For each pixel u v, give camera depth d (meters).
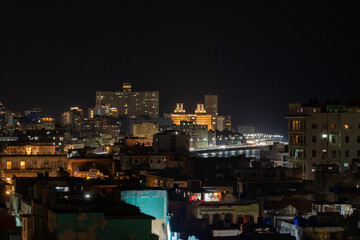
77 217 45.94
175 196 118.75
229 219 108.62
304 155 193.50
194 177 148.00
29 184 97.69
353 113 194.12
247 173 142.25
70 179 105.62
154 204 58.25
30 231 55.53
